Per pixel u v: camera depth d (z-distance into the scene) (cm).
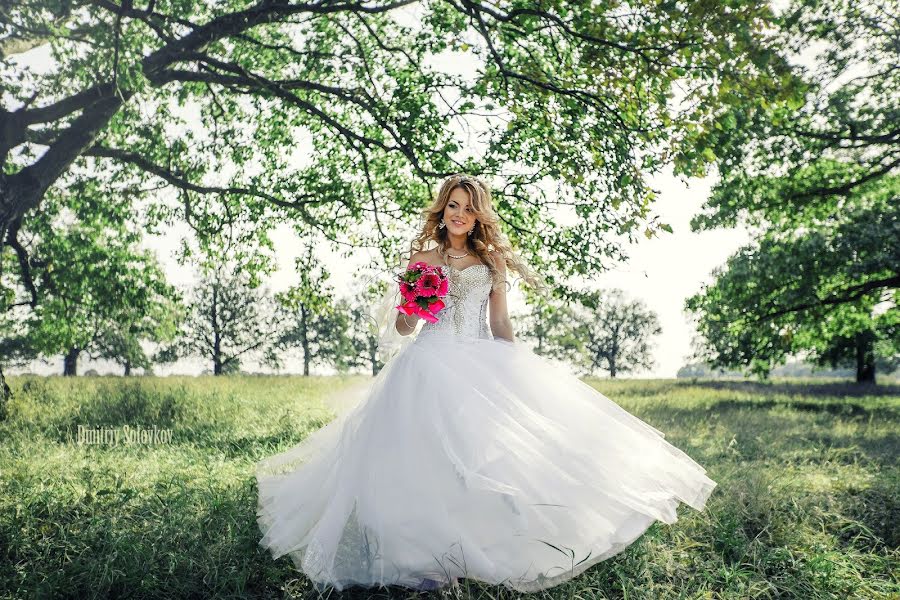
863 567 355
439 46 1027
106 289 1330
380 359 406
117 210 1297
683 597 306
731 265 1636
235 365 4309
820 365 2495
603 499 323
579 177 808
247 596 310
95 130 928
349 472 328
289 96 1022
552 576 308
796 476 563
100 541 355
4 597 300
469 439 315
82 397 1041
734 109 747
